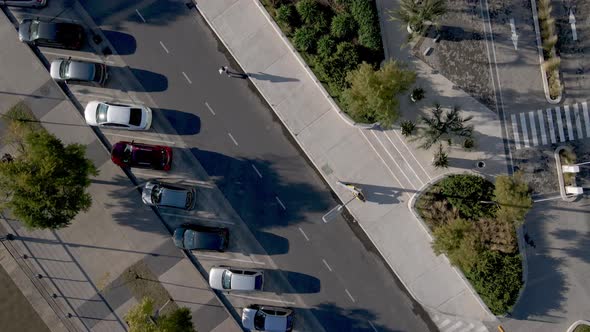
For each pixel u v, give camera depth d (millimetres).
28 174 30859
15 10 36656
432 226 34969
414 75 32469
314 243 36219
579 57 35406
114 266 36625
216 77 36406
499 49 35344
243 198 36375
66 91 36500
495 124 35281
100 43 36531
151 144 36375
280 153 36312
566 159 34938
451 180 34656
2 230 36562
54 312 36719
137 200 36469
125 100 36438
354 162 35781
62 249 36625
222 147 36375
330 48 34281
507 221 33188
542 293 35562
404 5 33125
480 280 34531
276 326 34844
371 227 35781
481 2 35219
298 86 35844
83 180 32812
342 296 36188
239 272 35156
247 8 35938
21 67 36562
